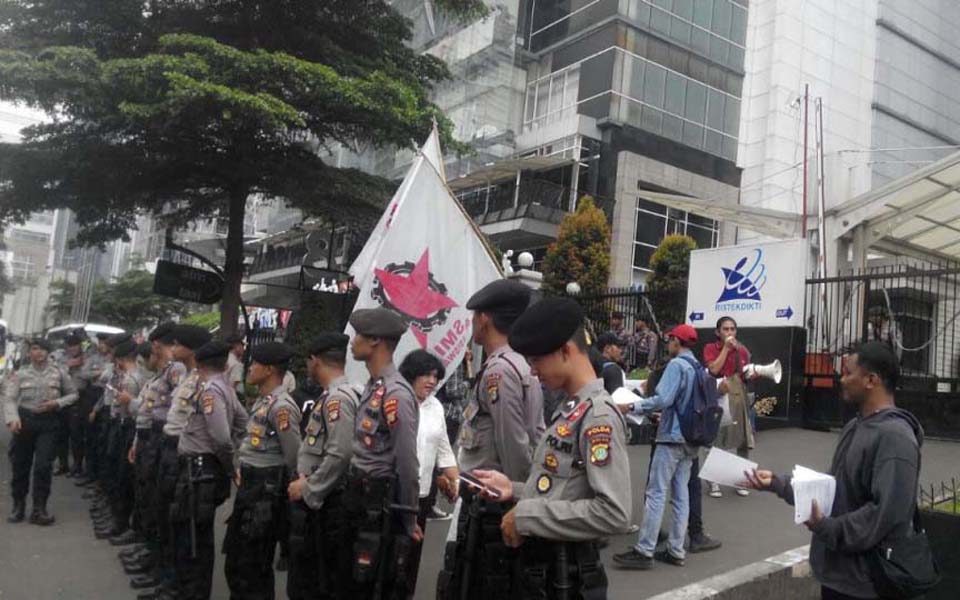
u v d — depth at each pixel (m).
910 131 34.25
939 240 18.14
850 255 16.67
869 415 3.54
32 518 8.62
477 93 29.73
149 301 41.69
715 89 29.91
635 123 27.70
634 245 26.81
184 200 15.56
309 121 13.59
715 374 8.06
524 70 30.73
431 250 6.48
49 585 6.49
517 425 3.61
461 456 3.86
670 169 27.97
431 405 6.23
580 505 2.64
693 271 14.45
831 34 31.80
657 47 28.50
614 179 26.97
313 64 11.94
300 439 5.18
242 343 11.01
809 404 13.08
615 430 2.71
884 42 33.66
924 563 3.33
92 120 12.30
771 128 29.69
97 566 7.09
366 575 4.09
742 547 6.79
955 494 5.88
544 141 28.59
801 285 13.09
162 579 6.14
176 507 5.65
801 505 3.38
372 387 4.46
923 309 14.50
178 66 11.03
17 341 29.98
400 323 4.55
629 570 6.16
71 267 55.53
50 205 13.70
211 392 5.69
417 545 5.09
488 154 29.31
